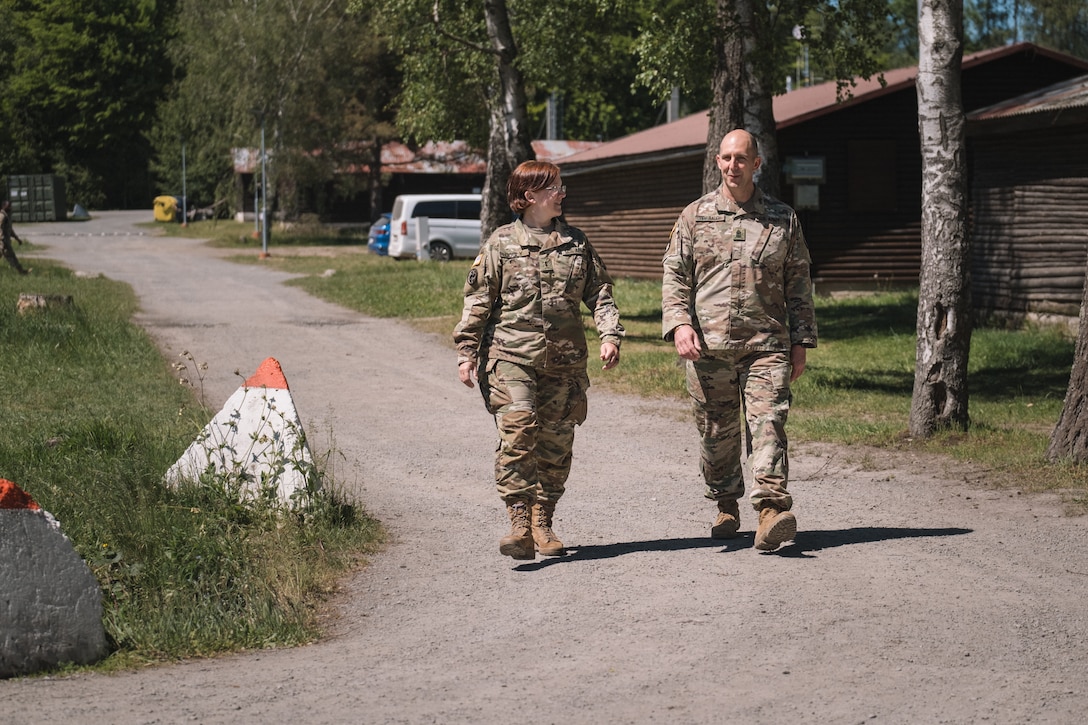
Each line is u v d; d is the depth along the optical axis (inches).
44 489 270.7
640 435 395.5
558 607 204.7
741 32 553.0
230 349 614.9
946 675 167.2
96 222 2573.8
